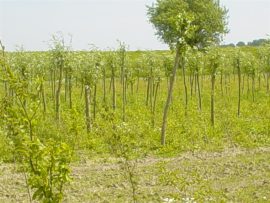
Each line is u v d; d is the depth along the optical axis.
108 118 11.09
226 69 46.75
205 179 18.03
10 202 15.05
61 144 7.66
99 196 15.58
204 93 52.59
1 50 7.68
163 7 55.19
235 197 15.36
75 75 32.50
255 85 61.91
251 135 28.67
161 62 43.22
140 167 20.08
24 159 7.79
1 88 36.91
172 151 24.14
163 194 15.39
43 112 29.39
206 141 26.56
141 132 26.72
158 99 48.31
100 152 22.81
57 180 7.62
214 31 55.31
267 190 16.44
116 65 39.31
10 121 7.66
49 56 36.22
